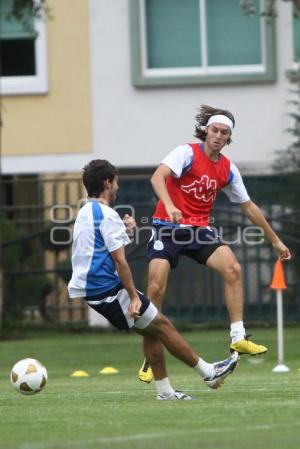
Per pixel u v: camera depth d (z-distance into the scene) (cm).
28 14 6044
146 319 2600
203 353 5219
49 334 6166
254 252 6119
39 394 3061
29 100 6719
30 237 5950
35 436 2042
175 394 2709
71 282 2623
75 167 6712
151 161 6694
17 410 2545
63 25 6688
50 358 5200
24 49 6756
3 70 6750
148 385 3534
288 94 6594
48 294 6241
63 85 6700
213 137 2956
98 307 2611
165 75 6662
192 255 2964
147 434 2030
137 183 6088
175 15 6700
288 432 2027
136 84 6650
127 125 6694
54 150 6712
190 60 6694
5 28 6744
